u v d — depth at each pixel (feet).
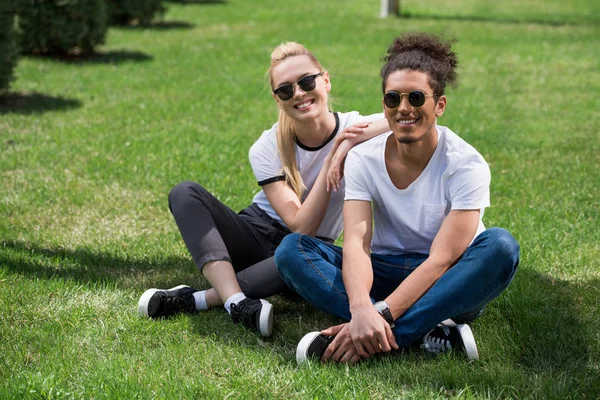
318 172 15.47
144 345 13.66
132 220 20.93
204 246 14.64
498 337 13.88
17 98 35.65
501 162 26.96
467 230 13.01
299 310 15.56
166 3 73.51
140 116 32.94
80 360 12.90
